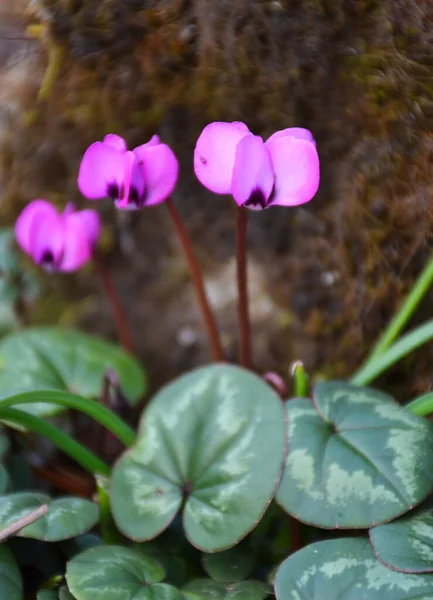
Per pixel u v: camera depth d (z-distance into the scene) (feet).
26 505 1.27
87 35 1.43
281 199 1.27
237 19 1.38
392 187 1.40
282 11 1.37
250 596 1.25
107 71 1.45
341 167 1.44
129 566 1.26
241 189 1.26
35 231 1.44
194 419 1.31
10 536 1.24
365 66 1.37
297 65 1.40
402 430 1.27
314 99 1.41
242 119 1.46
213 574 1.29
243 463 1.28
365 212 1.42
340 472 1.26
